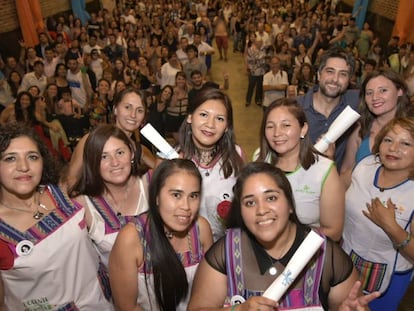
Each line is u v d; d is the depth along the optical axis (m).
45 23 9.67
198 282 1.47
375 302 2.14
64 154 4.88
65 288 1.73
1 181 1.64
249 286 1.40
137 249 1.62
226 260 1.43
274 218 1.34
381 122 2.47
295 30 10.03
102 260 1.94
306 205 1.93
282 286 1.28
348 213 2.10
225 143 2.15
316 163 1.91
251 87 7.96
